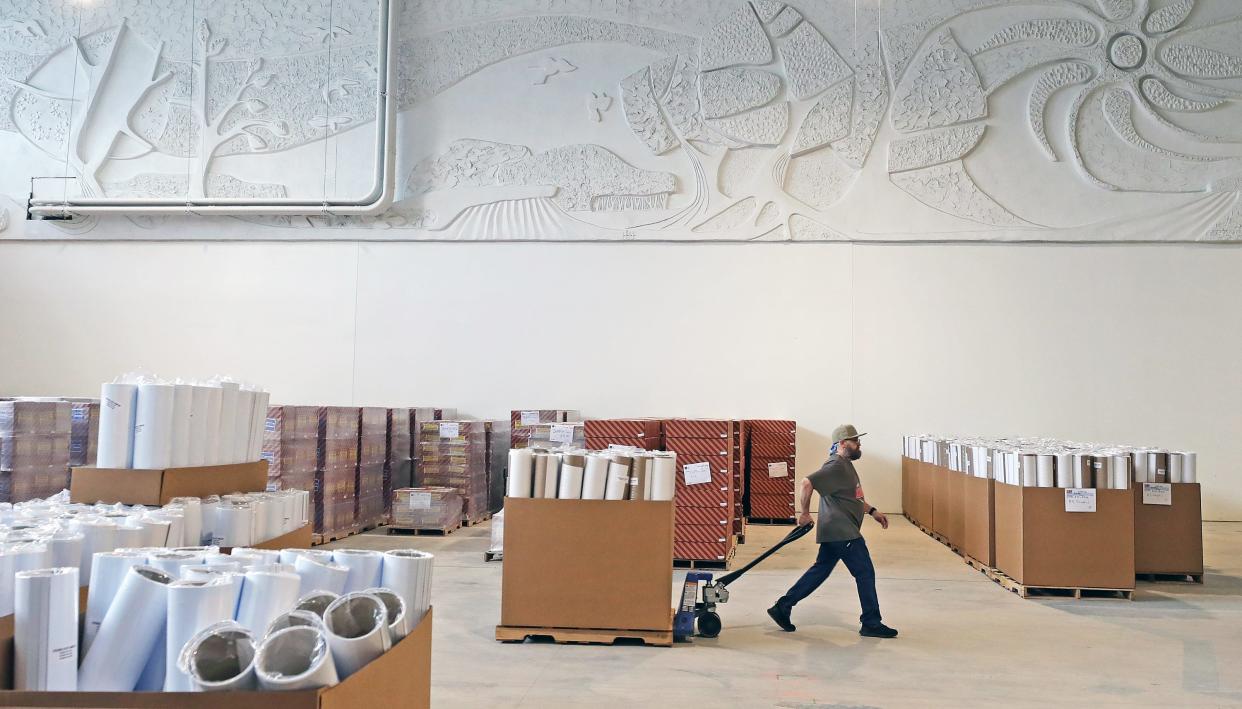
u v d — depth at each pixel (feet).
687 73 42.47
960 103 41.14
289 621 6.40
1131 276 40.60
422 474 36.76
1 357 44.47
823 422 41.24
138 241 44.29
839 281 41.50
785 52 42.04
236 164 44.16
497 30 43.52
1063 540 23.07
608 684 15.37
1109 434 40.32
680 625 18.21
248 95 44.27
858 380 41.22
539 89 43.24
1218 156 40.29
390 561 8.10
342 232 43.52
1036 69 41.16
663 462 18.30
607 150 42.73
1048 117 41.09
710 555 26.78
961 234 41.06
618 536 18.12
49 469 22.74
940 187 41.27
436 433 36.83
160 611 7.08
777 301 41.73
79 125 44.73
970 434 40.73
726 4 42.45
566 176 42.83
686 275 42.19
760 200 41.83
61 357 44.21
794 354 41.47
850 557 19.20
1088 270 40.75
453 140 43.42
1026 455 23.53
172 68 44.68
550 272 42.73
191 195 44.16
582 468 18.34
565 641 17.99
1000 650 17.90
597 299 42.47
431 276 43.16
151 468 12.67
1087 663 17.01
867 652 17.66
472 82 43.57
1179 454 25.76
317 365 43.24
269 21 44.37
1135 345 40.47
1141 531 25.61
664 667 16.44
